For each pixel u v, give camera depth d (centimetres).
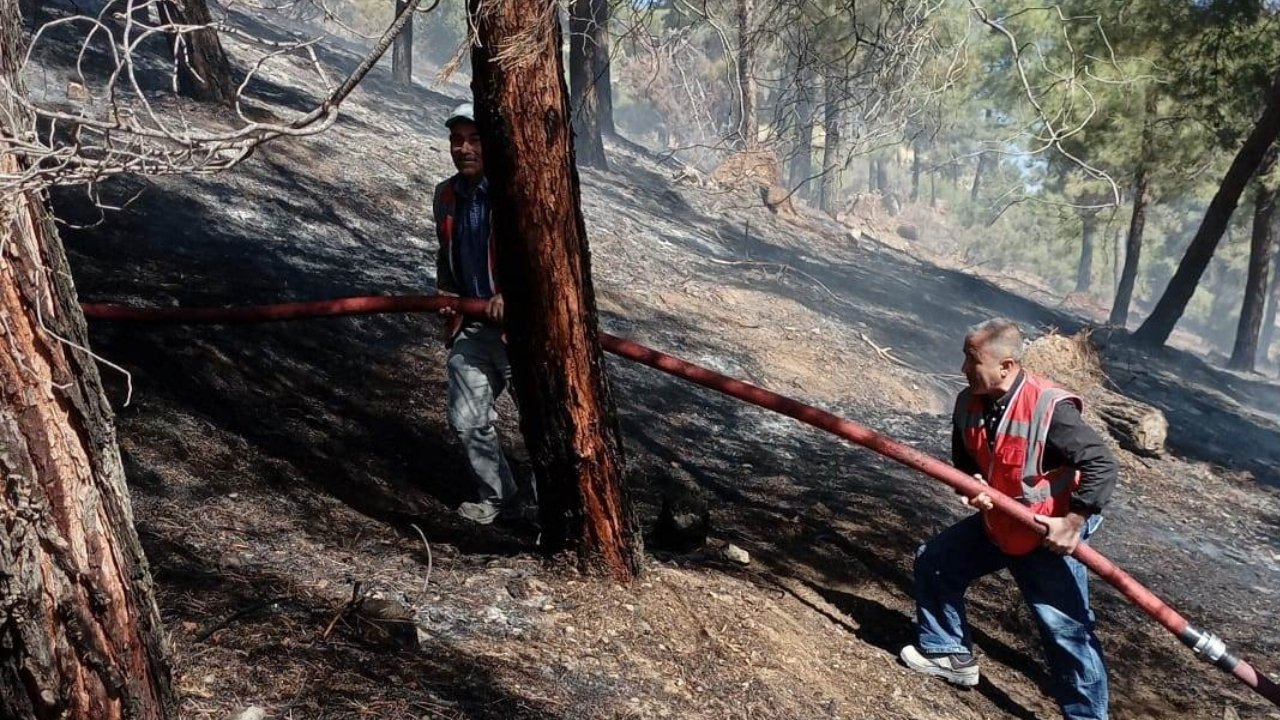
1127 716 463
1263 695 381
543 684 326
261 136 208
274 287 660
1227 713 475
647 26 512
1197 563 686
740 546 510
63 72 879
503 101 346
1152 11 1592
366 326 662
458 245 441
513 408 622
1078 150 1775
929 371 1045
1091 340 1012
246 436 476
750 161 1678
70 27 1024
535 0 339
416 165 1073
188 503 399
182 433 454
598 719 315
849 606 478
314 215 829
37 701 188
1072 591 395
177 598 320
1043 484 382
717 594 420
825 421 402
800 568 505
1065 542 379
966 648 428
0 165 188
